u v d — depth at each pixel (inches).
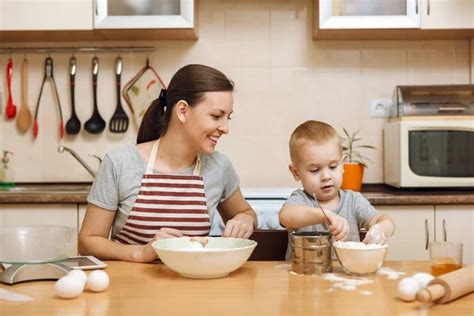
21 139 123.1
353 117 122.9
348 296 42.1
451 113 108.6
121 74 122.9
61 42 122.6
